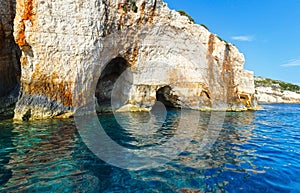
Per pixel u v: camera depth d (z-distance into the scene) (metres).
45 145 7.54
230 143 9.04
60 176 5.14
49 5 12.96
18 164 5.79
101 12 14.91
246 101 26.42
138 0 17.48
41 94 12.88
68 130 9.94
